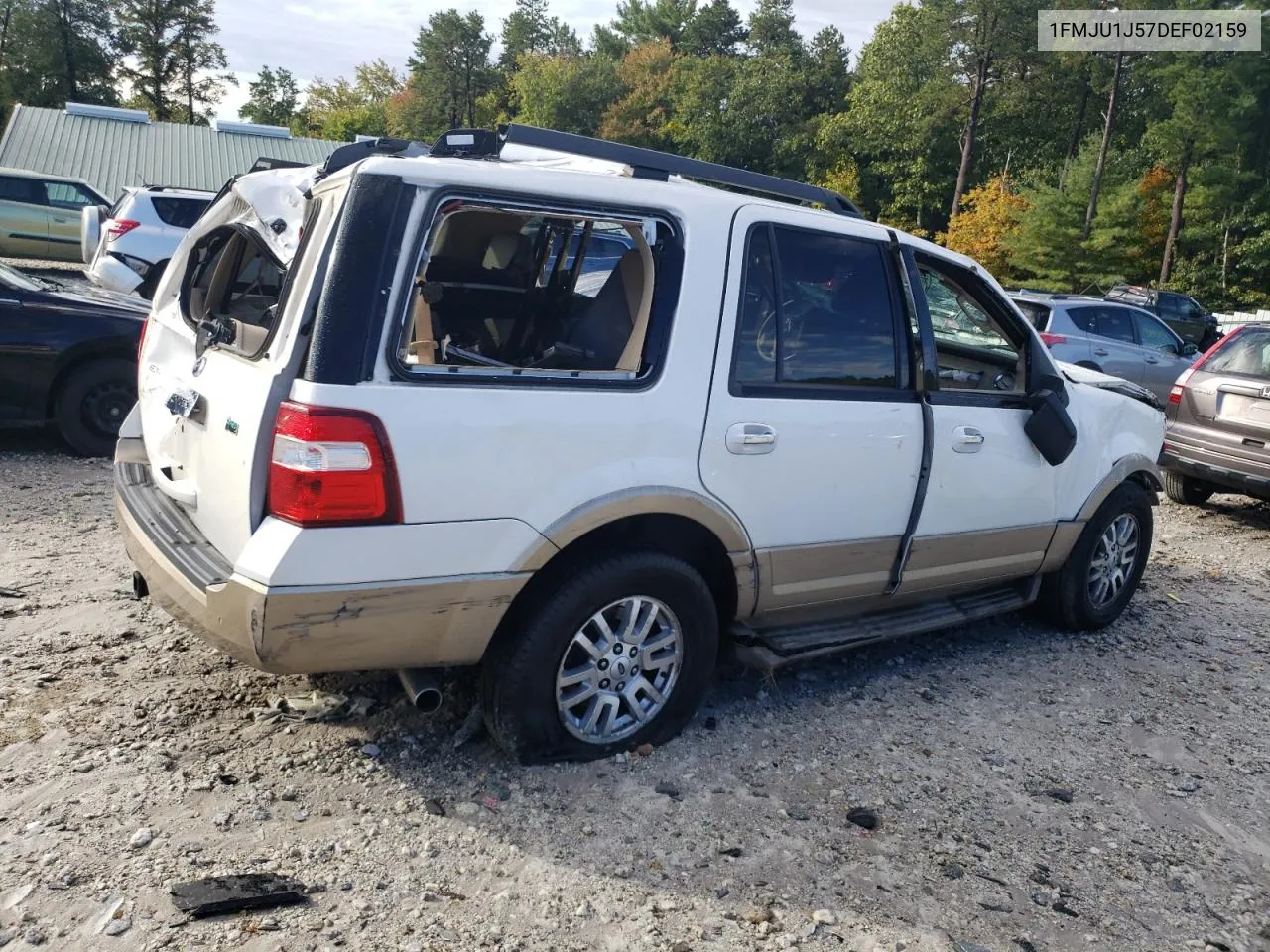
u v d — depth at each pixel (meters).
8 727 3.46
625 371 3.34
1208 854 3.33
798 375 3.73
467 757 3.47
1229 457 8.03
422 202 2.95
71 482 6.71
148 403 4.13
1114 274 39.56
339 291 2.85
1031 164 54.47
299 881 2.79
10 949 2.46
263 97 98.25
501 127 3.60
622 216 3.32
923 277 4.28
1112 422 5.13
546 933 2.68
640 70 78.12
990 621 5.43
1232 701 4.59
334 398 2.81
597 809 3.25
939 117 50.09
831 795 3.47
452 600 3.03
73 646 4.14
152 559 3.26
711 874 2.99
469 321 4.32
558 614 3.25
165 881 2.74
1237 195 40.94
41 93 67.62
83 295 7.49
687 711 3.69
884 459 3.96
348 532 2.85
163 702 3.71
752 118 64.38
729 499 3.55
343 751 3.46
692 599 3.53
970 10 47.28
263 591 2.79
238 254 3.97
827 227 3.87
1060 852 3.26
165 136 35.34
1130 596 5.52
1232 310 40.81
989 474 4.39
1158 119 47.50
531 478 3.10
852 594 4.11
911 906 2.92
